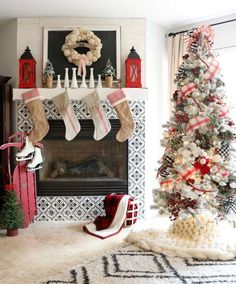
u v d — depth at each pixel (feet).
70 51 11.54
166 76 12.92
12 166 11.89
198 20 12.19
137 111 11.68
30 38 11.79
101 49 11.73
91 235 10.11
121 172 12.09
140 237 9.23
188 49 9.05
